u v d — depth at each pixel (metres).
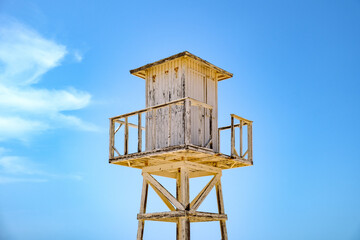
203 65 17.97
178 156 16.55
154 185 17.44
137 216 17.53
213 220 17.95
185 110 15.37
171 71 17.50
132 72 18.50
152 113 17.23
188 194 16.62
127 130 17.31
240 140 17.45
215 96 18.38
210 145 16.45
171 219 18.16
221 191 18.48
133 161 17.56
